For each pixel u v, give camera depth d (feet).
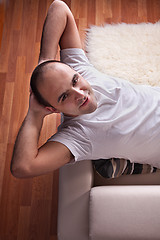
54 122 6.09
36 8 7.47
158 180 4.35
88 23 7.09
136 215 3.62
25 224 5.42
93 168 4.44
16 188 5.69
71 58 4.50
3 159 5.94
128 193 3.76
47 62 3.68
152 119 4.06
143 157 4.18
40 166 3.68
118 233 3.58
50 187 5.65
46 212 5.48
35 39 7.07
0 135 6.15
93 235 3.62
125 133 3.90
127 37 6.54
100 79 4.30
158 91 4.50
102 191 3.83
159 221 3.57
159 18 6.98
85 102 3.73
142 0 7.23
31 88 3.82
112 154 4.08
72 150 3.78
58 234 3.87
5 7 7.52
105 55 6.32
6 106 6.40
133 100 4.14
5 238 5.34
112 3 7.29
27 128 3.86
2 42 7.11
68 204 3.94
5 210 5.55
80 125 3.90
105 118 3.93
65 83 3.57
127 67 6.13
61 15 4.46
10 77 6.68
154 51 6.28
